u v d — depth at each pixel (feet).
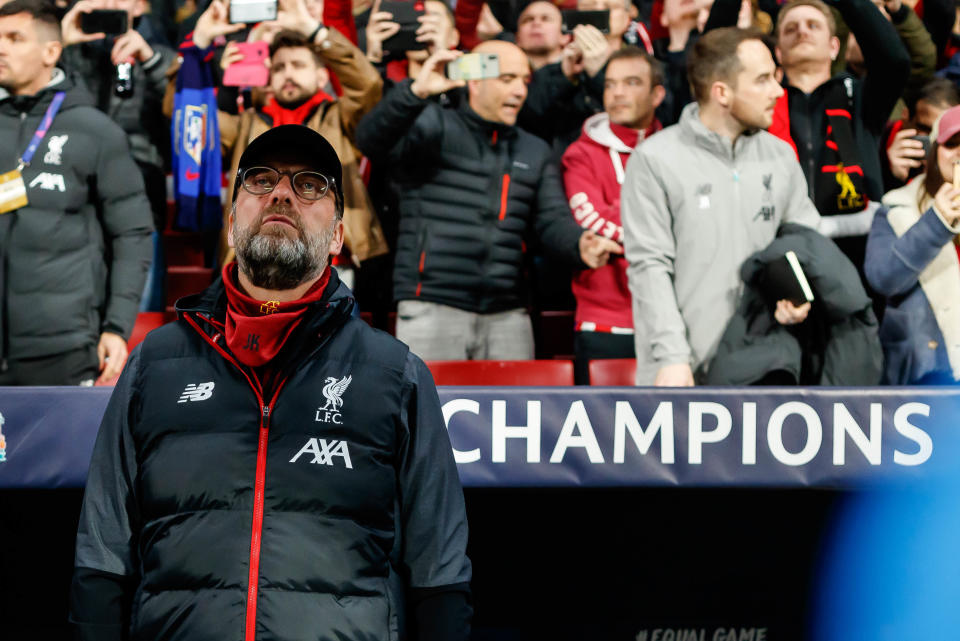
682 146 24.64
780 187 24.71
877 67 28.32
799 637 23.27
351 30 31.53
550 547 23.17
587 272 28.96
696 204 24.23
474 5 34.09
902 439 20.26
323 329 13.23
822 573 23.27
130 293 26.04
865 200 28.25
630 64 29.50
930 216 23.88
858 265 28.78
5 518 22.20
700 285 24.14
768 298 23.09
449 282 28.35
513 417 19.99
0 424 19.43
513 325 28.99
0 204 24.98
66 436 19.45
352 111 29.55
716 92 24.38
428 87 27.81
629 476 19.99
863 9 28.02
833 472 20.17
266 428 12.57
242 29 30.48
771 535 23.31
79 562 12.79
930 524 22.82
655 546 23.24
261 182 13.44
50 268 25.16
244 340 12.70
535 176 29.48
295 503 12.32
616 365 26.78
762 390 20.24
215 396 12.73
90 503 12.98
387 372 13.15
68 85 26.30
